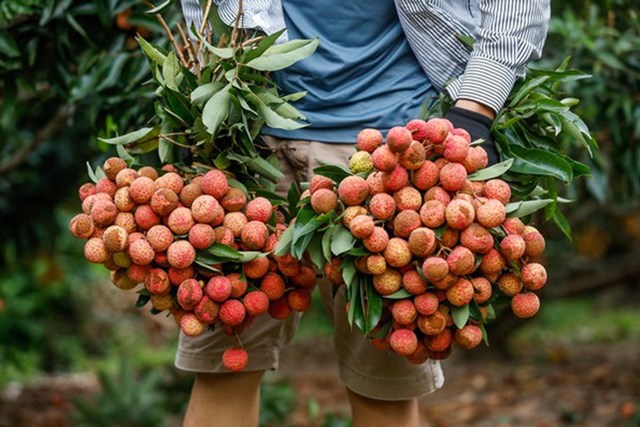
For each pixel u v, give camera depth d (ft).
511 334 27.94
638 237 28.14
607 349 29.96
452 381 22.97
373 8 6.59
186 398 16.97
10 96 9.66
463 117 6.15
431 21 6.48
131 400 16.75
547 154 6.09
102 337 33.94
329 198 5.69
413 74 6.75
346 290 5.96
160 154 6.31
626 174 11.78
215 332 7.13
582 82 11.03
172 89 6.23
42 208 16.29
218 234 5.83
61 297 32.86
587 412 16.88
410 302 5.64
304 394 21.15
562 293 27.04
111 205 5.78
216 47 6.42
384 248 5.51
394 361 7.04
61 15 9.16
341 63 6.61
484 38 6.36
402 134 5.43
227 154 6.35
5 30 9.09
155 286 5.76
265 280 6.10
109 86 9.12
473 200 5.59
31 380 25.96
